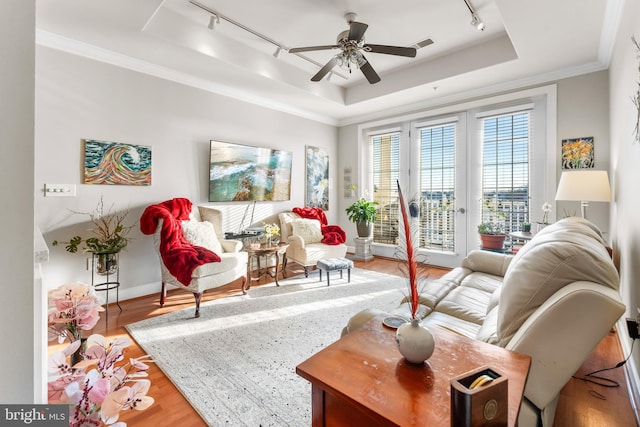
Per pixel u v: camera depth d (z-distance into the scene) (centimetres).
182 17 297
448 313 190
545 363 104
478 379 70
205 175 396
